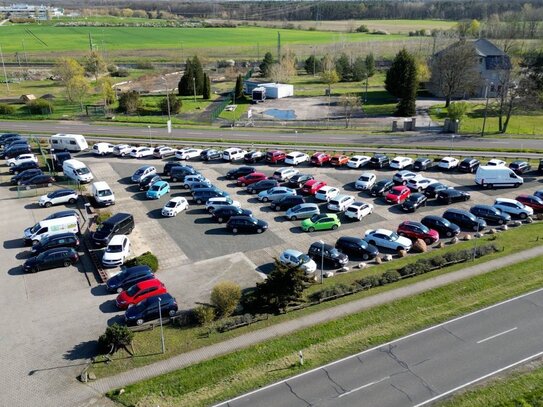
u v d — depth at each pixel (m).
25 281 42.38
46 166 71.81
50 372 31.45
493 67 111.62
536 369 30.98
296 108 114.56
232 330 35.41
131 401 28.88
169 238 50.34
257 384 30.16
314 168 71.31
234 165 72.94
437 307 37.84
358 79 146.50
